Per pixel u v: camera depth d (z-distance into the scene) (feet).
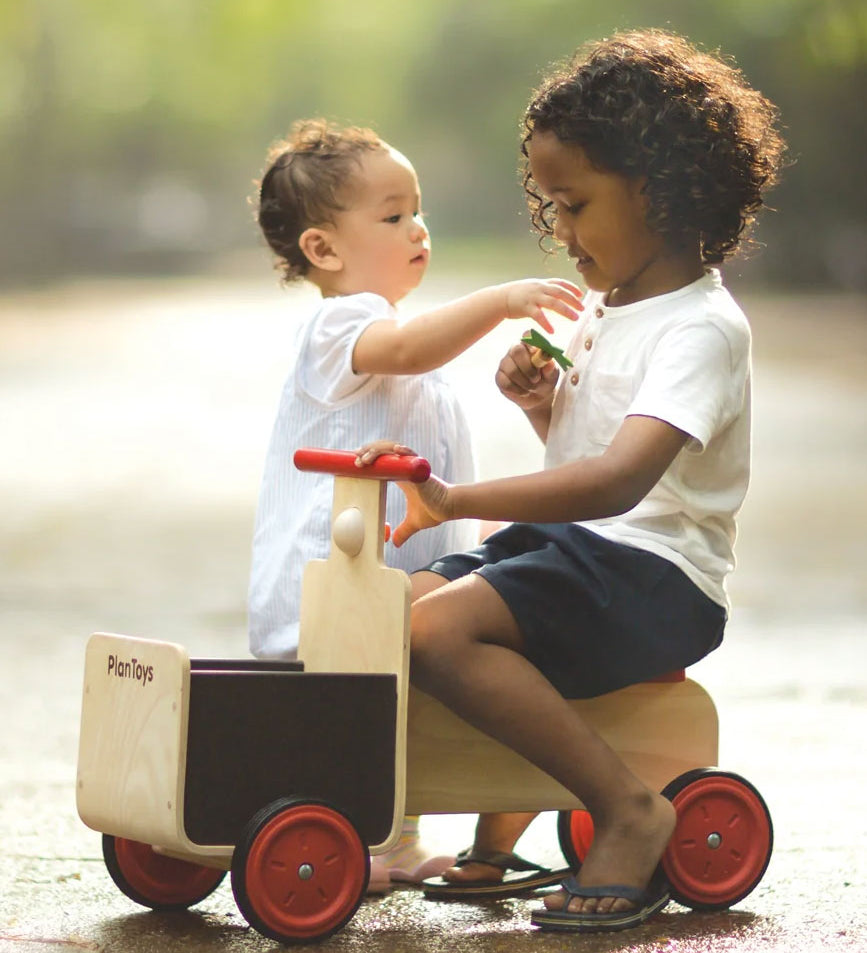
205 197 369.30
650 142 17.81
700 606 17.98
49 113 328.29
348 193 21.61
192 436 85.05
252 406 99.86
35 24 321.11
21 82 324.39
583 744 17.22
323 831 16.58
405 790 17.28
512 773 18.16
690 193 18.06
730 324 17.92
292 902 16.44
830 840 21.08
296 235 22.20
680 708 18.71
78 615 40.86
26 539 53.93
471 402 97.76
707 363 17.54
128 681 17.10
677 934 16.90
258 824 16.25
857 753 26.63
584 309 19.60
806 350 147.33
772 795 23.65
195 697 16.29
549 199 18.53
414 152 349.20
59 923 17.51
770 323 184.24
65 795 23.75
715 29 227.40
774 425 90.63
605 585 17.53
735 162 18.49
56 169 337.52
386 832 17.08
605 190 17.98
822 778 24.79
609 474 16.78
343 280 21.94
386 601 17.31
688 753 18.75
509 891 18.79
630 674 17.75
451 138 338.95
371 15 325.62
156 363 131.54
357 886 16.78
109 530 56.08
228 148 363.35
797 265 251.80
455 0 311.47
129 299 244.63
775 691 32.14
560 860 20.80
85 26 325.01
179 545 53.06
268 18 328.08
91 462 74.84
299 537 20.36
